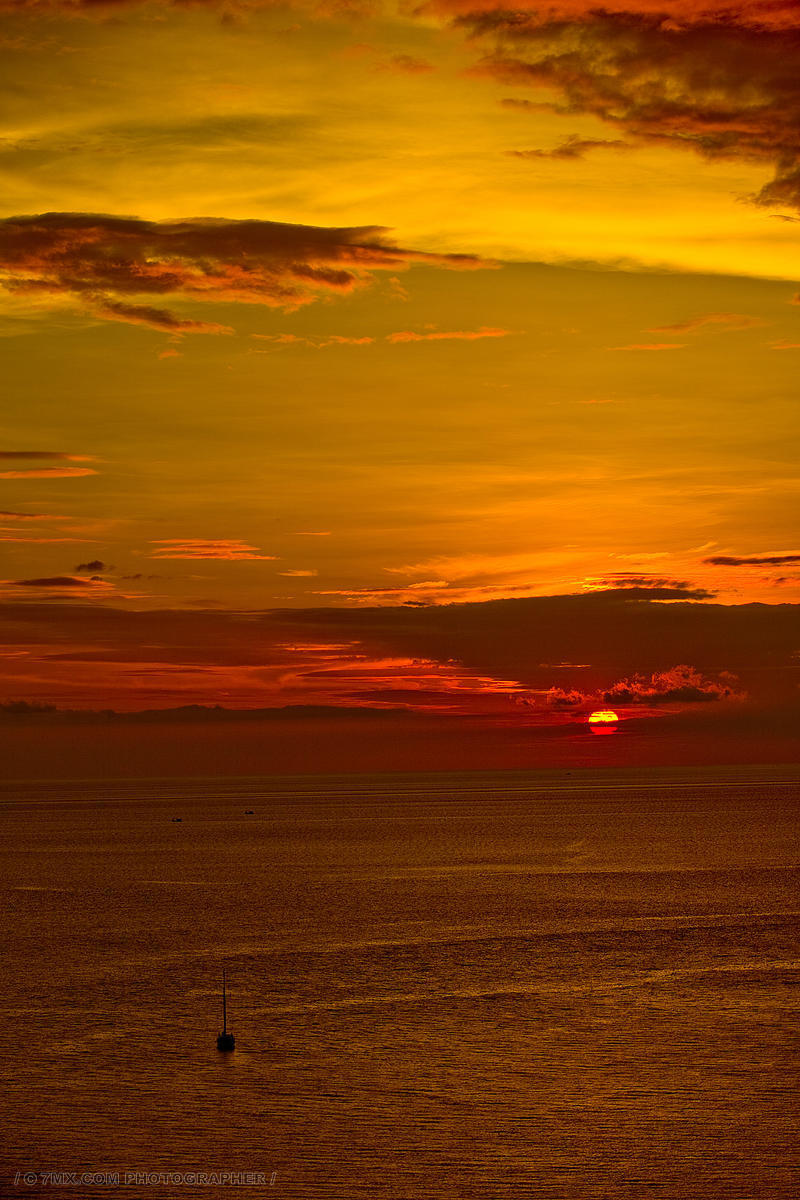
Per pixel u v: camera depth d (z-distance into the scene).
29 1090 50.88
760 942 86.00
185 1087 51.12
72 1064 54.75
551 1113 47.59
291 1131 45.88
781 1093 49.72
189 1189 40.78
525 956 81.00
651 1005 65.56
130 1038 59.28
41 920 102.56
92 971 76.94
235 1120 47.00
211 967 78.06
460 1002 66.62
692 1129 45.66
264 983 72.50
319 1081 51.88
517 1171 41.94
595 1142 44.56
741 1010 64.25
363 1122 46.84
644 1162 42.62
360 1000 67.38
